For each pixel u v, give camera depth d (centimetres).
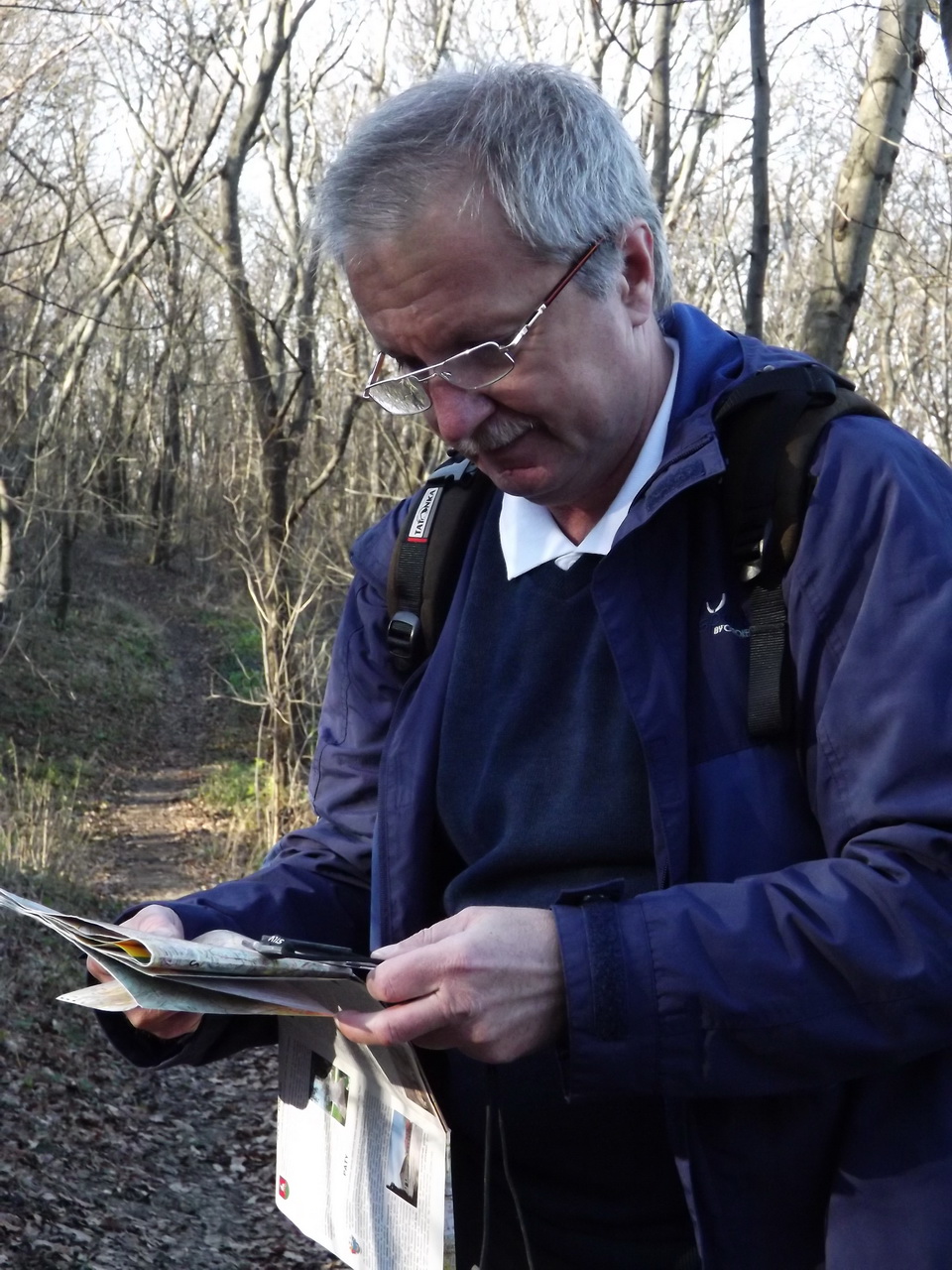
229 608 3069
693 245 1362
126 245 2081
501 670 140
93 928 104
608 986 108
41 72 1395
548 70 123
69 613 2445
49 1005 840
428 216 117
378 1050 118
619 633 127
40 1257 535
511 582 142
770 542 120
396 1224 117
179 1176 686
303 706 1455
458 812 140
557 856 132
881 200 551
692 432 126
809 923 107
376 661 158
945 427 1293
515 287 119
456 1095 141
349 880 157
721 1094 110
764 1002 107
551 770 134
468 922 112
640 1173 131
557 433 125
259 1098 816
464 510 151
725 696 123
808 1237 118
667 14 867
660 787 122
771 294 1647
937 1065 113
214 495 3419
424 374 124
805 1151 116
